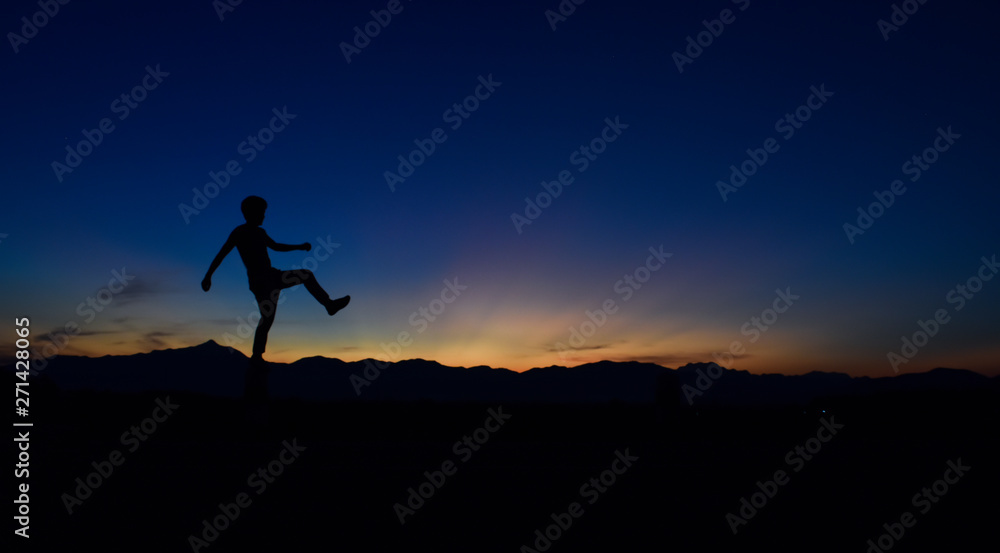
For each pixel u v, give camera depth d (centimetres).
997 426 1070
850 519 470
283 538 402
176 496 481
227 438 742
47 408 878
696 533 434
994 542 421
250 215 841
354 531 419
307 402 1058
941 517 478
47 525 412
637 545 406
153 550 373
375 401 1117
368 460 620
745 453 727
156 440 706
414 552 383
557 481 564
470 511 470
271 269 829
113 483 511
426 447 716
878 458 707
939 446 823
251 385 794
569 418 1025
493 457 662
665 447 770
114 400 945
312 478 543
